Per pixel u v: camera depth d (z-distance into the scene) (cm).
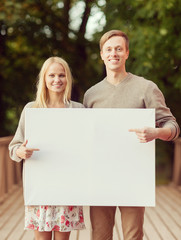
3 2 745
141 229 265
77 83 956
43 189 249
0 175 584
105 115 247
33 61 930
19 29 892
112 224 273
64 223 255
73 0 1068
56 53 945
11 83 888
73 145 248
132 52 675
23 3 789
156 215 525
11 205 578
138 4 662
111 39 262
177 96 808
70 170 248
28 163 249
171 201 620
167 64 707
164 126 253
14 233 435
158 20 677
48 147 248
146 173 247
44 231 262
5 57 903
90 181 248
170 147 850
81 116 248
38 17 917
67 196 249
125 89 264
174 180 756
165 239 413
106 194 248
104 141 248
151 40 652
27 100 902
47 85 266
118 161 247
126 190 247
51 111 248
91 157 248
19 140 261
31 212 260
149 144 246
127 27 693
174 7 640
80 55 964
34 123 248
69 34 962
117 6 718
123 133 247
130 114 246
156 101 259
